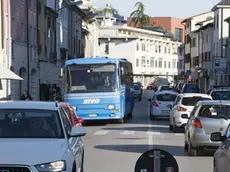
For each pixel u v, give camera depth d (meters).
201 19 132.50
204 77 108.62
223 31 94.94
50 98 67.56
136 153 23.72
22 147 11.70
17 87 54.47
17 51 54.31
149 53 156.12
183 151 24.48
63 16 85.69
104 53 145.00
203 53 113.38
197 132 21.84
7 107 13.77
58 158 11.31
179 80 139.38
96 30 136.12
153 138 30.50
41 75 65.88
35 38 63.03
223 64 71.69
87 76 39.06
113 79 39.09
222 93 40.25
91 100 38.81
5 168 10.79
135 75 146.62
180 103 33.59
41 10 66.69
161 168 10.40
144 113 56.59
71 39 93.19
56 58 76.50
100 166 19.86
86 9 114.25
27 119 13.42
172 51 172.62
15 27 53.53
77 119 20.02
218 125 21.66
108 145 26.94
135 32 150.50
